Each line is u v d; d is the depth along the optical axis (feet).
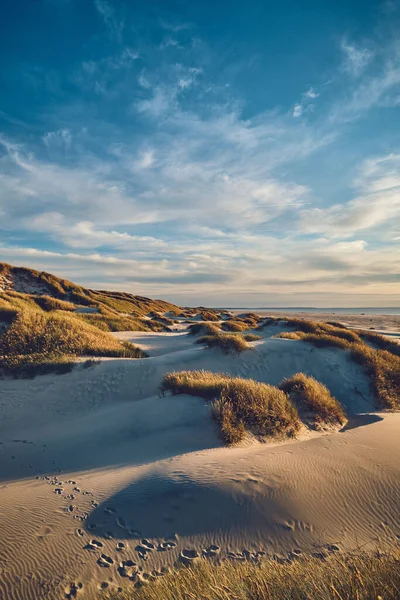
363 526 12.75
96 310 98.07
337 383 39.24
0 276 116.47
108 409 29.37
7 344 42.86
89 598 9.98
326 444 19.88
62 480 17.53
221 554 11.76
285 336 57.88
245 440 21.95
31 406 29.50
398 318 242.99
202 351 44.50
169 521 13.38
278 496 14.29
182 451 20.53
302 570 9.59
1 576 10.57
